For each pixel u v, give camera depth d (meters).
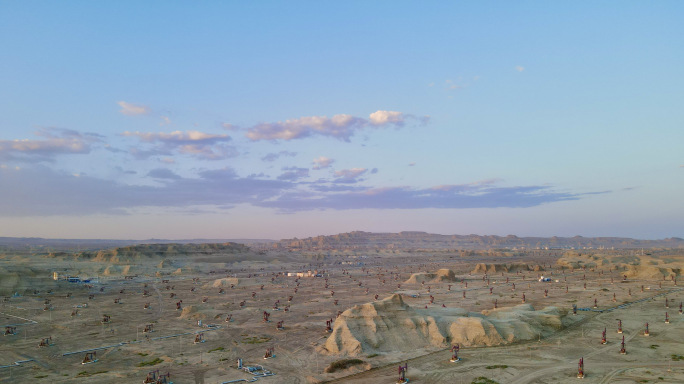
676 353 78.75
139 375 68.81
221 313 124.75
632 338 90.44
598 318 112.50
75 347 86.75
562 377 66.12
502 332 88.44
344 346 80.94
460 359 75.56
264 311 127.12
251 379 66.25
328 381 65.38
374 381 65.00
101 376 68.50
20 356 80.38
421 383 64.06
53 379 67.31
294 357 78.12
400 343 82.94
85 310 133.50
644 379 64.88
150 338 94.25
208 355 80.12
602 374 67.38
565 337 91.56
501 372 68.62
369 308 88.00
